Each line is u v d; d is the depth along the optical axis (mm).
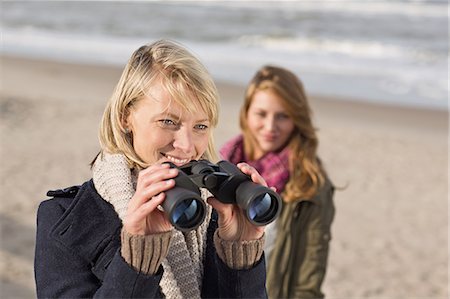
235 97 15375
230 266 1820
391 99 15688
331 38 26828
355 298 6062
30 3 43438
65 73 17859
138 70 1781
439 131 12875
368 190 9203
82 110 13211
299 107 3555
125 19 34875
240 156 3764
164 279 1802
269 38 26891
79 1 45094
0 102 13281
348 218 8117
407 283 6422
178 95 1737
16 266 6027
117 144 1830
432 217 8211
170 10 38750
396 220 8094
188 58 1793
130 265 1640
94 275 1776
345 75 18859
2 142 10469
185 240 1912
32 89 15281
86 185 1856
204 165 1779
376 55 22938
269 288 3178
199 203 1631
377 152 11227
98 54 22484
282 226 3207
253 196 1687
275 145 3564
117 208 1764
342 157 10828
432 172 10164
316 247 3201
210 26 31344
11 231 6859
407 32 28250
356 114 14156
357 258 6965
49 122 12023
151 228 1671
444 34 27766
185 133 1770
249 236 1830
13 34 28156
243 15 35344
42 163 9453
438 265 6844
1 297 5422
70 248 1768
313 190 3236
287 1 40188
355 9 36188
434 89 16953
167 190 1614
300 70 19703
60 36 27984
